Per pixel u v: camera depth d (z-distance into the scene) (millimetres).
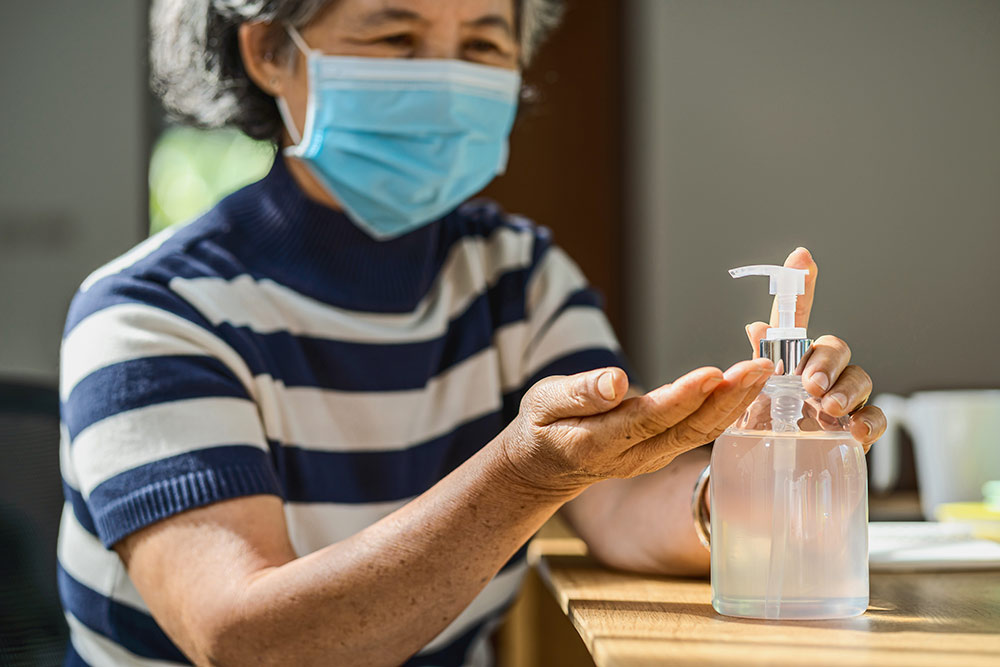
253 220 1194
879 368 2402
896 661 611
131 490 925
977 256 2465
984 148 2477
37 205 2744
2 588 1208
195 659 896
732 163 2566
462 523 770
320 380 1166
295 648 816
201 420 969
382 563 791
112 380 986
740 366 636
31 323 2738
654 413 641
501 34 1218
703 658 620
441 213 1249
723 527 746
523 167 2697
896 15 2504
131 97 2746
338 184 1193
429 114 1176
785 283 734
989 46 2471
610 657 625
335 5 1168
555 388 690
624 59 2678
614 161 2689
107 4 2748
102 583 1050
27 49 2744
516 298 1325
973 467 1347
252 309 1128
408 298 1227
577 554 1141
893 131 2508
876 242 2498
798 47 2547
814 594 726
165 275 1087
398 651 825
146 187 2762
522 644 1490
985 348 2416
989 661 610
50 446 1270
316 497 1140
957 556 966
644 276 2627
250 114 1318
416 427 1215
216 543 893
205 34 1283
